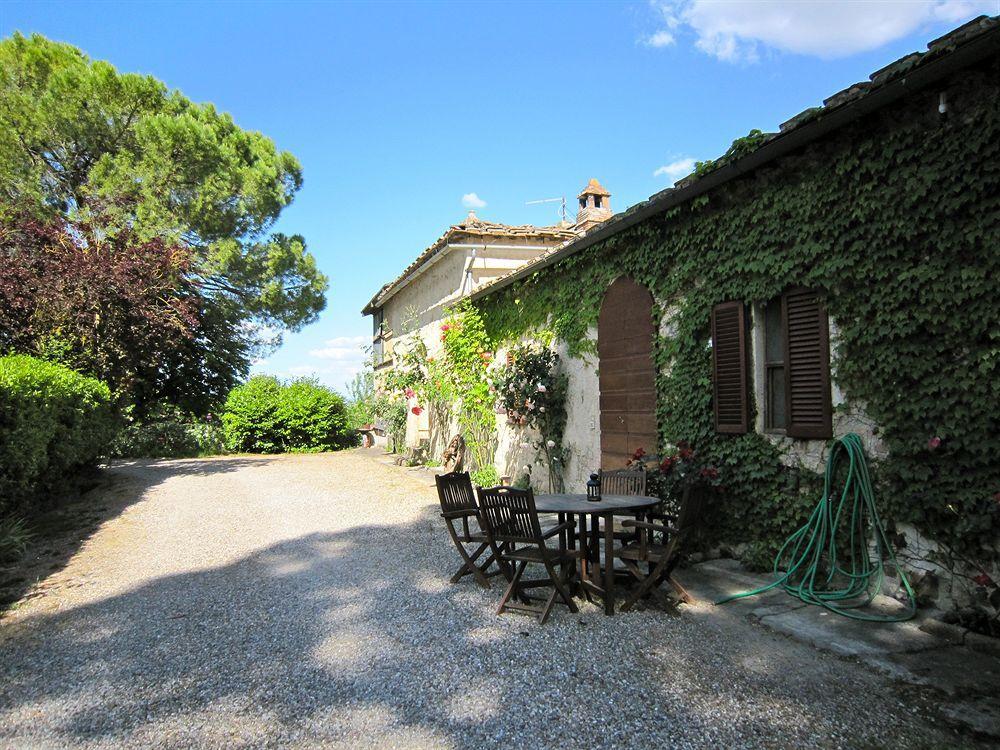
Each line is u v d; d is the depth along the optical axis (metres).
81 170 17.19
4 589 5.25
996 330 3.65
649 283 6.71
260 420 19.89
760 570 5.09
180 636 4.16
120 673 3.61
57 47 16.86
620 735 2.86
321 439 20.66
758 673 3.41
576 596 4.86
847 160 4.50
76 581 5.49
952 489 3.89
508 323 10.45
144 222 15.82
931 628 3.78
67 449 8.55
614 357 7.36
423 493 10.23
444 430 14.35
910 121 4.10
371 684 3.41
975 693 3.08
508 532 4.59
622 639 3.95
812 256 4.76
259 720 3.05
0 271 11.83
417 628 4.23
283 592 5.10
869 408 4.40
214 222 18.16
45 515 8.51
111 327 12.59
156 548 6.71
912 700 3.04
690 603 4.55
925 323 4.04
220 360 21.81
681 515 4.43
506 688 3.33
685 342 6.13
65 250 12.73
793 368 4.98
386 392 19.12
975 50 3.50
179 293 14.98
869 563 4.39
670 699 3.16
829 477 4.60
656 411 6.59
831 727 2.84
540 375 8.85
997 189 3.66
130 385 13.53
